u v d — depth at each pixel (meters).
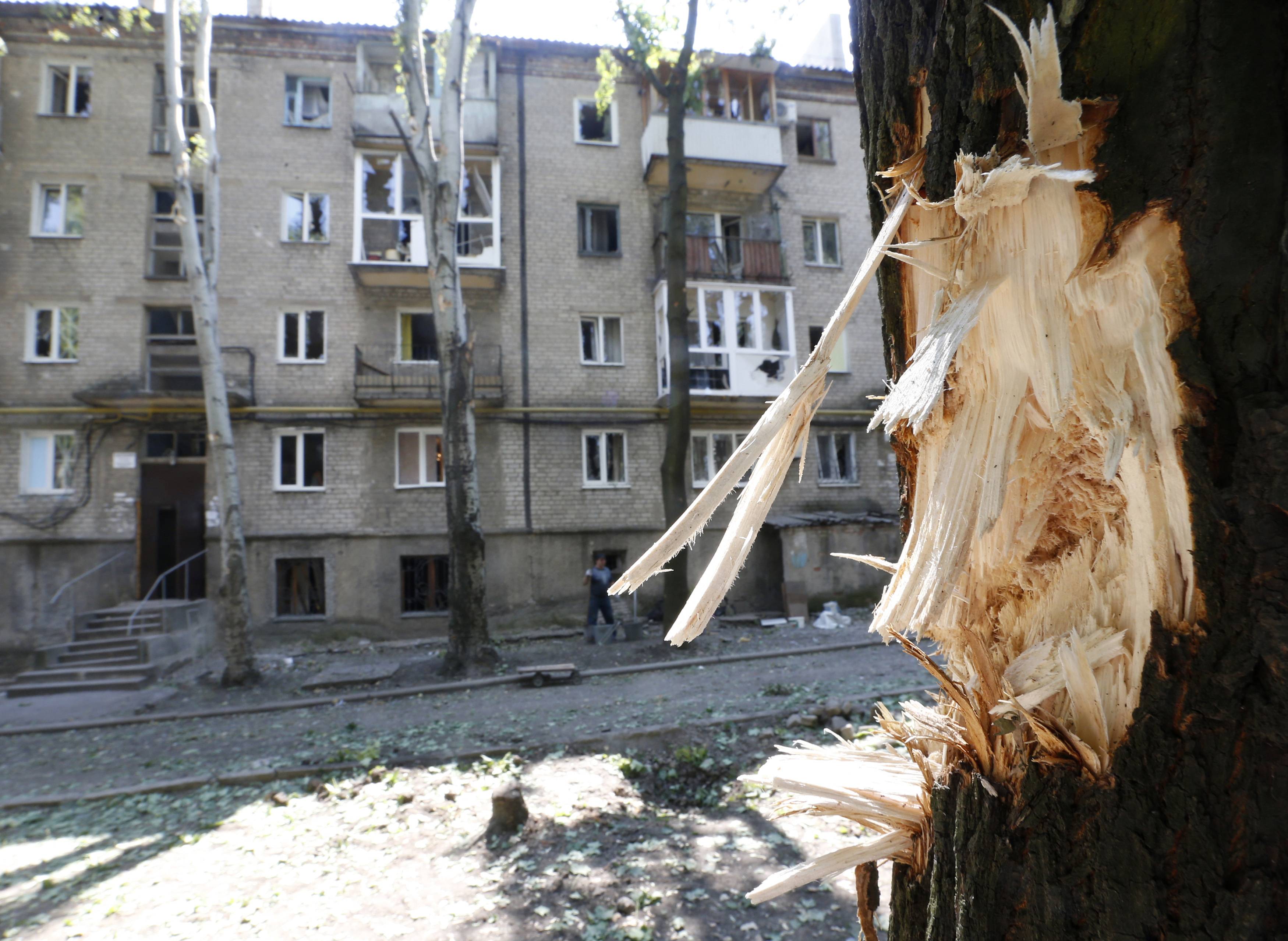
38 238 12.98
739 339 15.07
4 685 10.60
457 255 11.59
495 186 14.29
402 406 13.51
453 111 10.13
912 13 1.10
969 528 0.88
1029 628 0.98
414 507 13.48
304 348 13.58
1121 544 0.86
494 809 4.40
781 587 14.02
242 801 5.20
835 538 14.05
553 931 3.32
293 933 3.39
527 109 14.87
